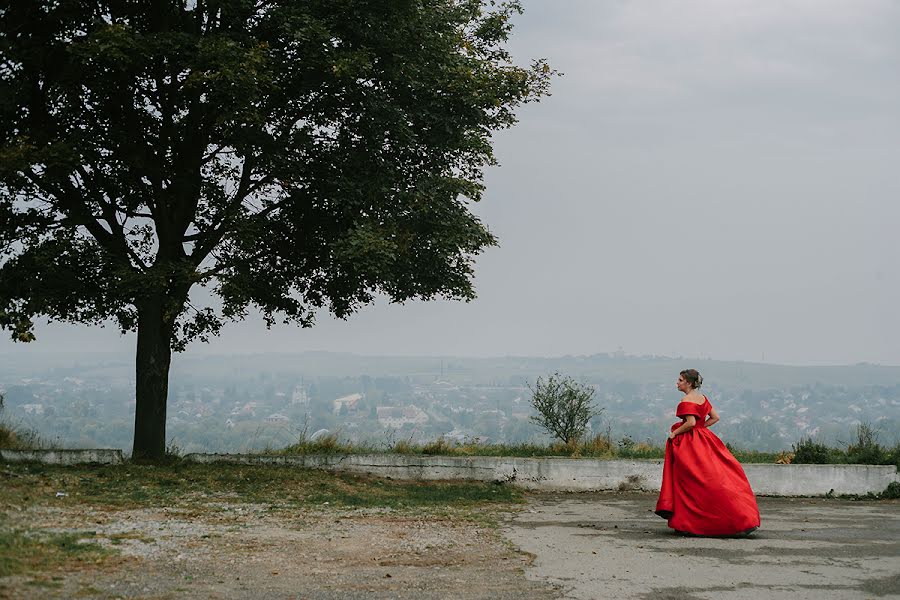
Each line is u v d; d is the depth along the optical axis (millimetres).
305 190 17391
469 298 17859
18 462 15820
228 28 16594
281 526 10477
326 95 16875
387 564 8242
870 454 16922
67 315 16891
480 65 17844
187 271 15719
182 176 17156
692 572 8094
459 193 17094
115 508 11273
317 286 18781
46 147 14875
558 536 10344
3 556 7500
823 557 8953
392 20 16469
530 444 19266
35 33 16141
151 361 17000
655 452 18094
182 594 6750
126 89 16375
